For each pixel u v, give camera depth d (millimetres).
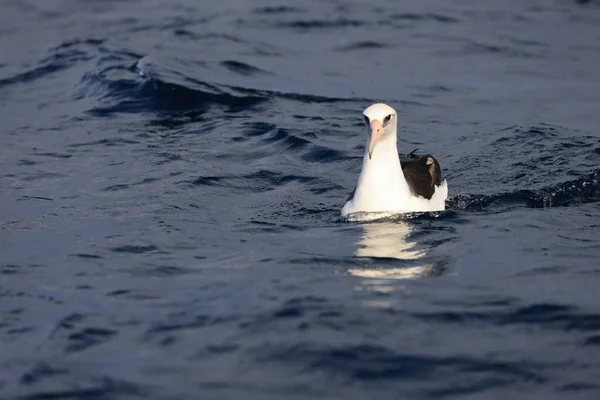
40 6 30391
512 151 17062
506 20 27562
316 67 23578
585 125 19078
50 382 8961
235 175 16281
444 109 20516
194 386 8828
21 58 24609
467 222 13633
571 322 10039
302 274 11531
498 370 9078
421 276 11453
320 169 16672
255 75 22672
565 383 8828
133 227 13656
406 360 9273
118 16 28656
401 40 25844
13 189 15703
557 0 29328
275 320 10117
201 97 20641
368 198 13914
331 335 9773
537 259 11984
